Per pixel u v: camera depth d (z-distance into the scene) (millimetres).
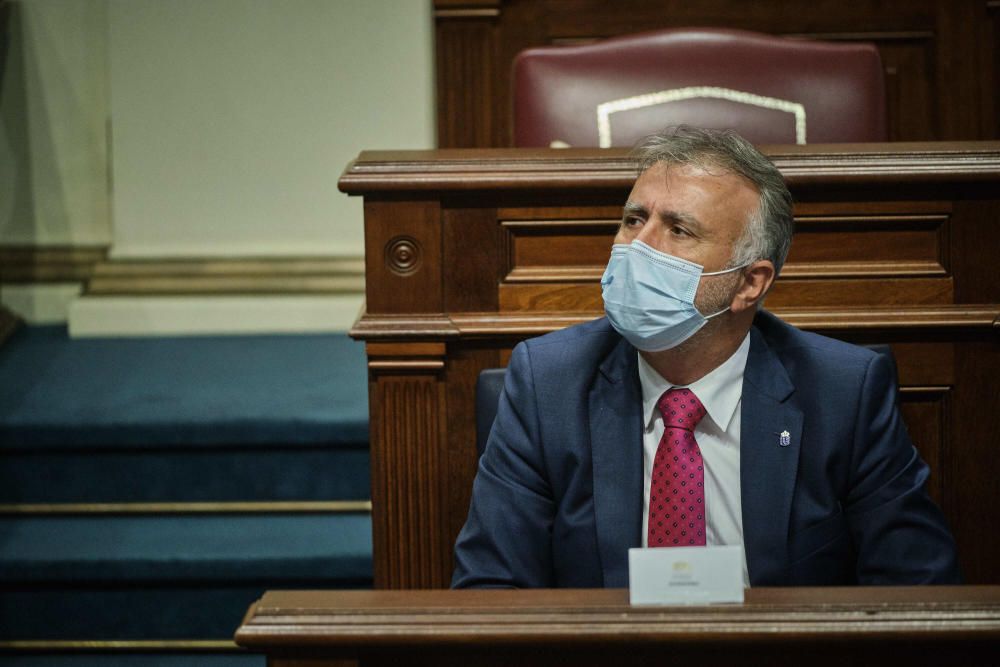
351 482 9523
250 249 12023
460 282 6578
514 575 5602
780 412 5645
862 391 5680
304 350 11352
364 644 4121
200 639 8922
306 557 8781
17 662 8789
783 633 4098
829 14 11820
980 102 11875
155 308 11836
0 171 12117
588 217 6543
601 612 4176
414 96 11844
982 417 6680
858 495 5648
